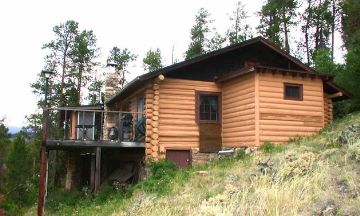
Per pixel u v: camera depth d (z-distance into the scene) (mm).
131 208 11977
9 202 22984
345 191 8500
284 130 15781
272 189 9297
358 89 20312
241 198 9539
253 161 12938
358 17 29000
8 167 26312
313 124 16484
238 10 46969
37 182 26844
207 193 10789
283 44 37844
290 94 16359
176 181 13148
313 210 7902
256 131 15266
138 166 17562
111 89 23531
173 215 9820
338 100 21000
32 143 36531
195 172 13602
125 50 42719
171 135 16641
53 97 37156
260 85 15578
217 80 17625
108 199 14875
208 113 17625
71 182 22500
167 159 15797
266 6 38719
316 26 37406
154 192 12969
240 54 18703
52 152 28859
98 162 15977
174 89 16984
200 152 17031
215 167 13797
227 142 17234
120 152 19891
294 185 9266
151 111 16438
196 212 9438
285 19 37562
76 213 14273
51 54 37156
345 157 10555
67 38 37344
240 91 16531
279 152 13125
